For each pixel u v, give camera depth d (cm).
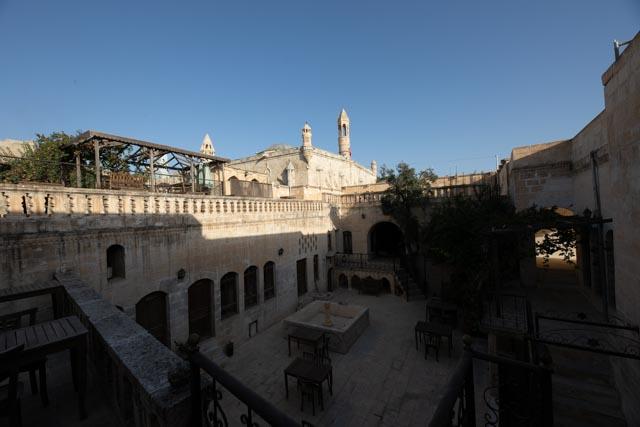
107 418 441
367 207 2789
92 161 1617
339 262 2772
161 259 1243
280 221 1997
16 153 1780
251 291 1745
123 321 504
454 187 2366
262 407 221
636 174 642
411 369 1301
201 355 301
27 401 488
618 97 709
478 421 961
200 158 1833
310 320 1756
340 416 1024
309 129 3469
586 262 1461
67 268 939
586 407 800
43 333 446
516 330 1089
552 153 1559
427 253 2062
